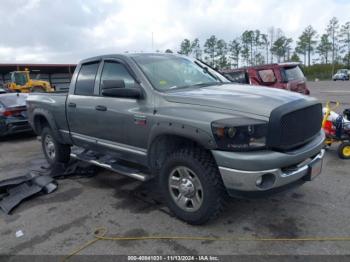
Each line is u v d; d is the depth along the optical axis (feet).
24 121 27.45
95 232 10.32
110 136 12.92
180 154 10.03
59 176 15.98
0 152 23.13
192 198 10.18
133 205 12.36
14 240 10.10
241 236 9.67
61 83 119.85
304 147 9.68
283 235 9.63
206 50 243.81
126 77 12.25
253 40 242.37
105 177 15.93
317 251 8.73
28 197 13.23
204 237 9.71
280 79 32.40
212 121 8.96
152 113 10.71
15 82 76.89
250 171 8.54
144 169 12.83
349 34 220.02
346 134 17.49
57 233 10.40
